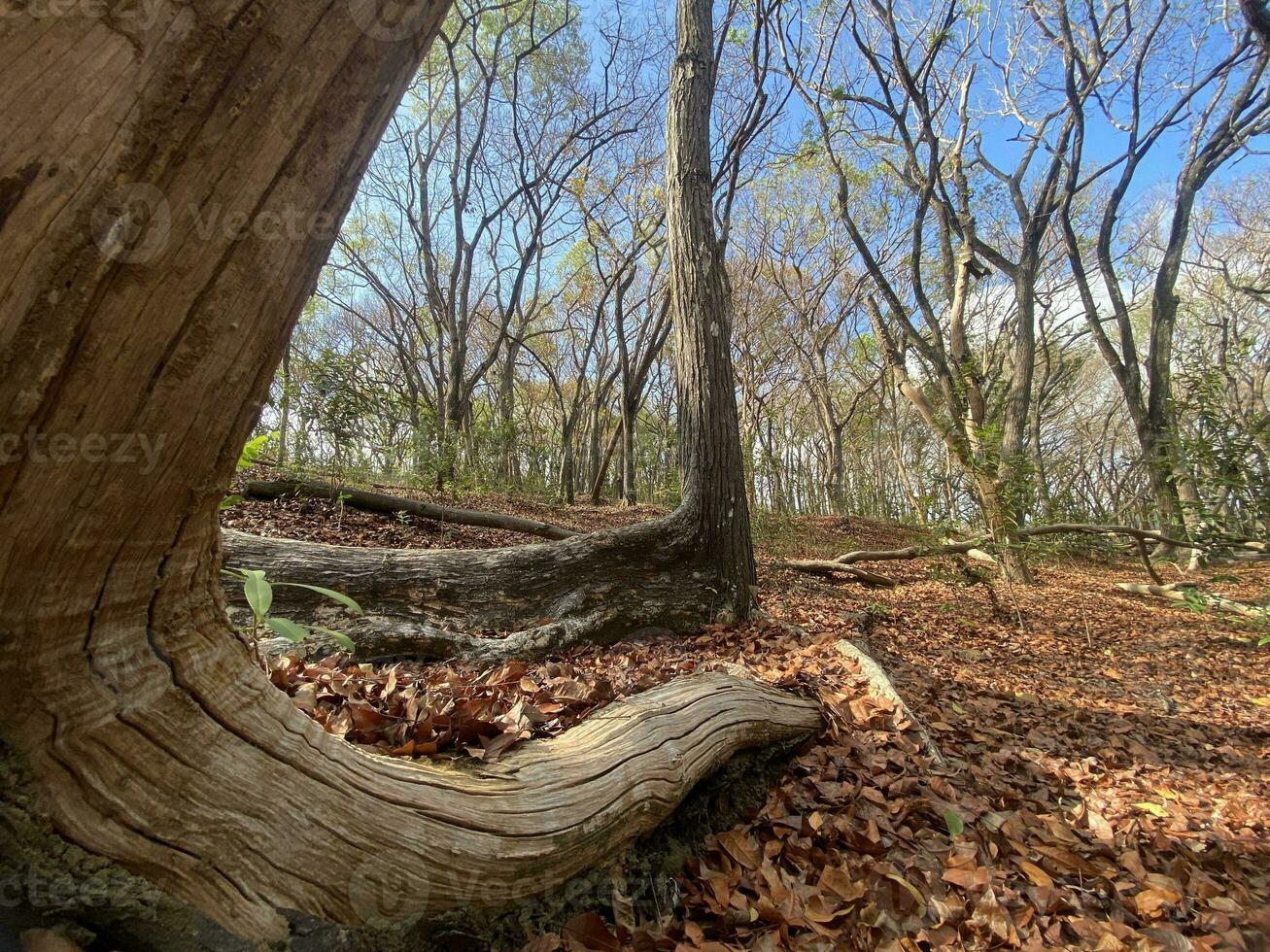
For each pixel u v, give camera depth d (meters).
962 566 7.39
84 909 0.95
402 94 0.99
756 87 10.23
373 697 2.01
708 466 5.08
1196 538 6.90
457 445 10.39
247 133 0.79
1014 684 4.91
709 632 4.66
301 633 1.34
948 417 11.74
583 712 2.17
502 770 1.62
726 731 2.35
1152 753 3.78
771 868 2.02
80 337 0.74
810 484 29.25
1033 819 2.70
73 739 0.93
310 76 0.82
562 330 21.25
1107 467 33.19
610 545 4.80
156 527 0.93
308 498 6.73
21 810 0.90
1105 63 10.91
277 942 1.09
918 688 4.28
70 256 0.70
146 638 1.01
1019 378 11.05
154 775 1.01
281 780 1.17
